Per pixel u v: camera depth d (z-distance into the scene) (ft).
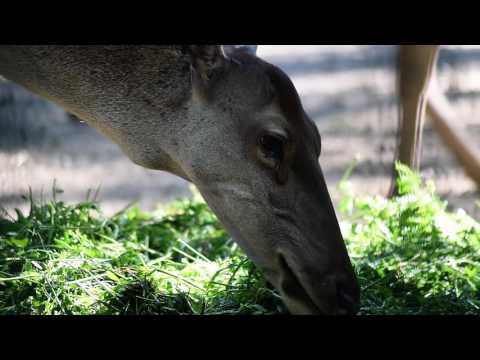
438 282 24.98
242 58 21.98
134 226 29.27
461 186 38.40
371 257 25.88
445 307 23.61
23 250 25.26
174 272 25.03
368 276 25.09
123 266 24.59
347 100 49.34
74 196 38.09
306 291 21.54
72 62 22.85
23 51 23.09
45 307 22.41
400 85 32.30
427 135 44.14
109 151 43.62
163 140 22.82
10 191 37.45
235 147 21.71
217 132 21.86
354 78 52.13
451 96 47.55
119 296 22.93
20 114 45.73
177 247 28.27
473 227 27.61
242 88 21.66
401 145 32.35
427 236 26.53
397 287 24.70
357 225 28.17
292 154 21.42
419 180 29.40
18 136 43.47
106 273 23.53
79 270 23.99
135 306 22.90
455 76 50.06
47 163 41.09
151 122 22.75
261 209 21.65
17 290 23.21
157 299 23.09
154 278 24.43
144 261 25.86
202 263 26.09
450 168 40.42
